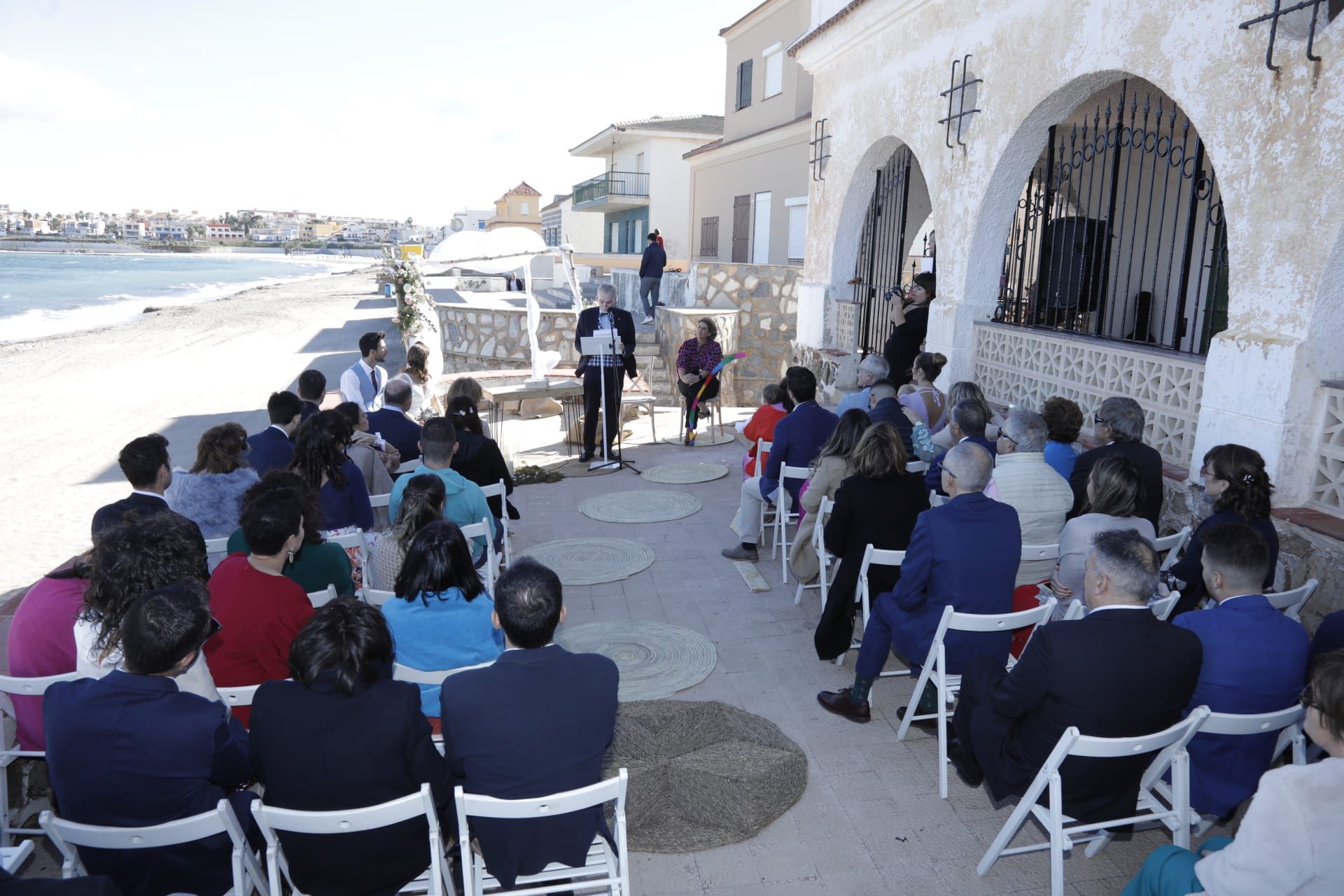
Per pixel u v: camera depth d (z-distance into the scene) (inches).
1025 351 262.8
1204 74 183.8
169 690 95.5
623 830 97.5
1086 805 112.3
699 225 904.9
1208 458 147.3
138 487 157.9
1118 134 231.9
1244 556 114.0
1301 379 163.6
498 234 406.9
